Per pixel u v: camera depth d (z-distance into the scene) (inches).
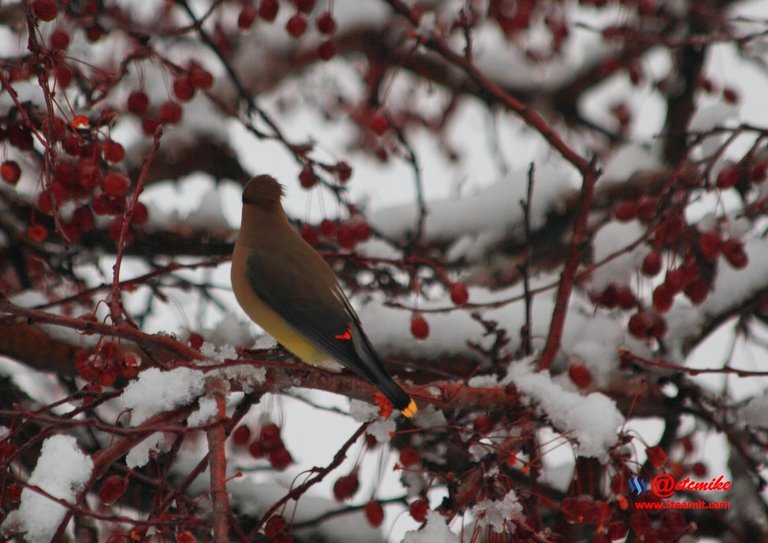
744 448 405.1
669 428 420.2
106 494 278.1
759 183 399.2
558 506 307.6
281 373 316.2
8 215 440.1
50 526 269.6
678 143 522.9
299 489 308.0
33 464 411.5
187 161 536.1
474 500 309.9
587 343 414.9
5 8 459.2
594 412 325.7
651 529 319.6
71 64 372.2
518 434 332.8
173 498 284.0
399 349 414.9
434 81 643.5
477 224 526.0
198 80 397.7
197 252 474.6
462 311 427.5
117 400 464.8
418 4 591.8
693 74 529.0
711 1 565.9
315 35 602.9
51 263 445.4
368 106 626.2
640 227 441.7
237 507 425.7
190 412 295.4
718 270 448.8
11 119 352.5
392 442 429.1
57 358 382.9
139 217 359.3
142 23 499.2
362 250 501.4
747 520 421.1
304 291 365.1
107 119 352.2
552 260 544.4
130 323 296.8
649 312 387.9
